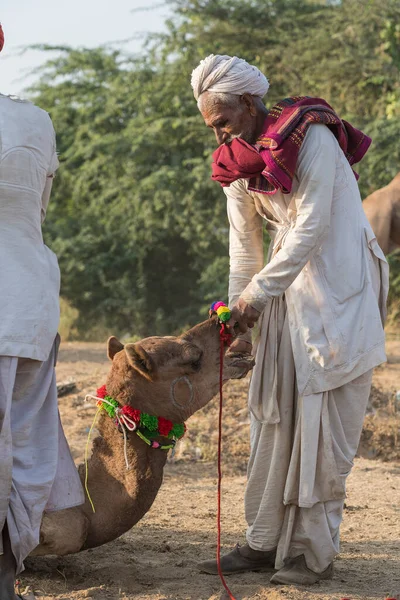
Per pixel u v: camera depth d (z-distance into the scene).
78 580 4.14
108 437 4.11
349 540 5.05
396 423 8.06
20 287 3.54
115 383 4.08
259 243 4.63
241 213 4.55
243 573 4.33
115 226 21.64
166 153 21.00
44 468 3.63
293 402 4.19
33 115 3.66
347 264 4.13
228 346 4.21
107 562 4.42
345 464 4.16
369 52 18.48
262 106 4.25
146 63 21.62
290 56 19.22
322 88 19.12
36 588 3.97
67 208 23.20
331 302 4.10
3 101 3.61
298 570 4.14
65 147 22.88
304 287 4.12
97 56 22.84
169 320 21.36
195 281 21.98
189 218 19.67
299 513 4.16
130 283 21.59
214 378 4.18
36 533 3.55
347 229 4.17
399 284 18.08
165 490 6.37
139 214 20.31
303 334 4.09
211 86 4.16
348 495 6.23
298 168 4.07
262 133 4.16
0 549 3.48
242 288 4.59
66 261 21.41
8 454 3.42
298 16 20.14
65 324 19.30
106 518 4.02
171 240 21.72
